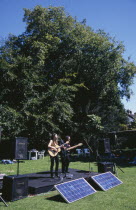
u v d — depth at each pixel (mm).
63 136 21750
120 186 6789
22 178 5504
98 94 22859
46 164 13688
